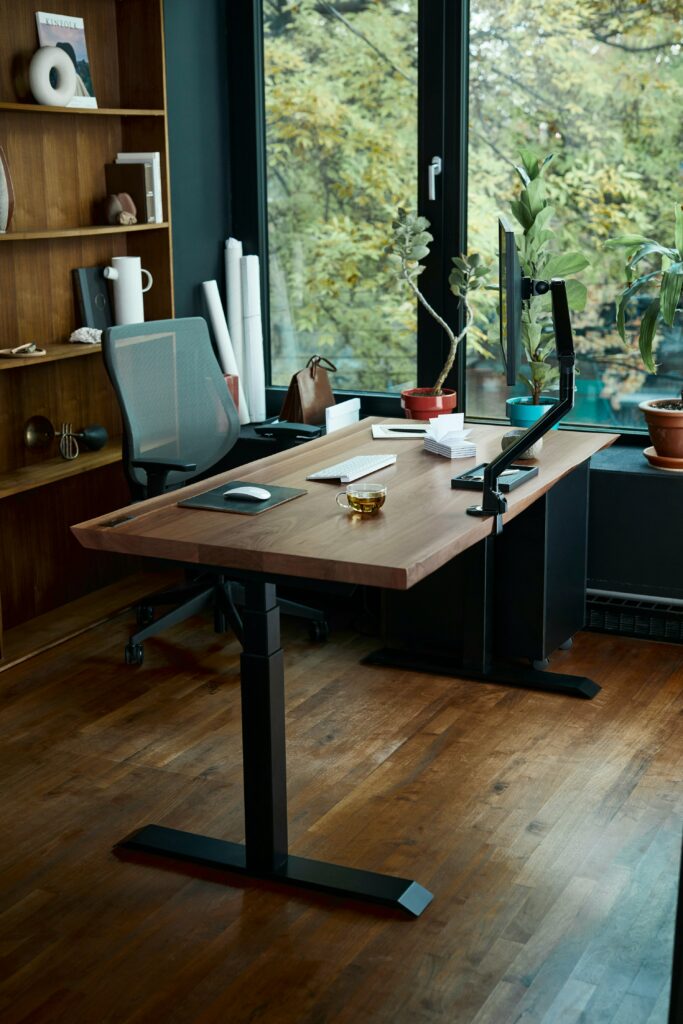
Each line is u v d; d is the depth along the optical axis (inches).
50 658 161.8
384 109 187.2
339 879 106.3
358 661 160.1
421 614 158.1
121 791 124.9
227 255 198.4
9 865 111.0
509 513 115.3
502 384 187.5
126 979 94.3
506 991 92.2
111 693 150.1
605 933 99.4
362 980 93.7
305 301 200.5
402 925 100.8
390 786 124.8
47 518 178.4
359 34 186.1
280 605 162.6
